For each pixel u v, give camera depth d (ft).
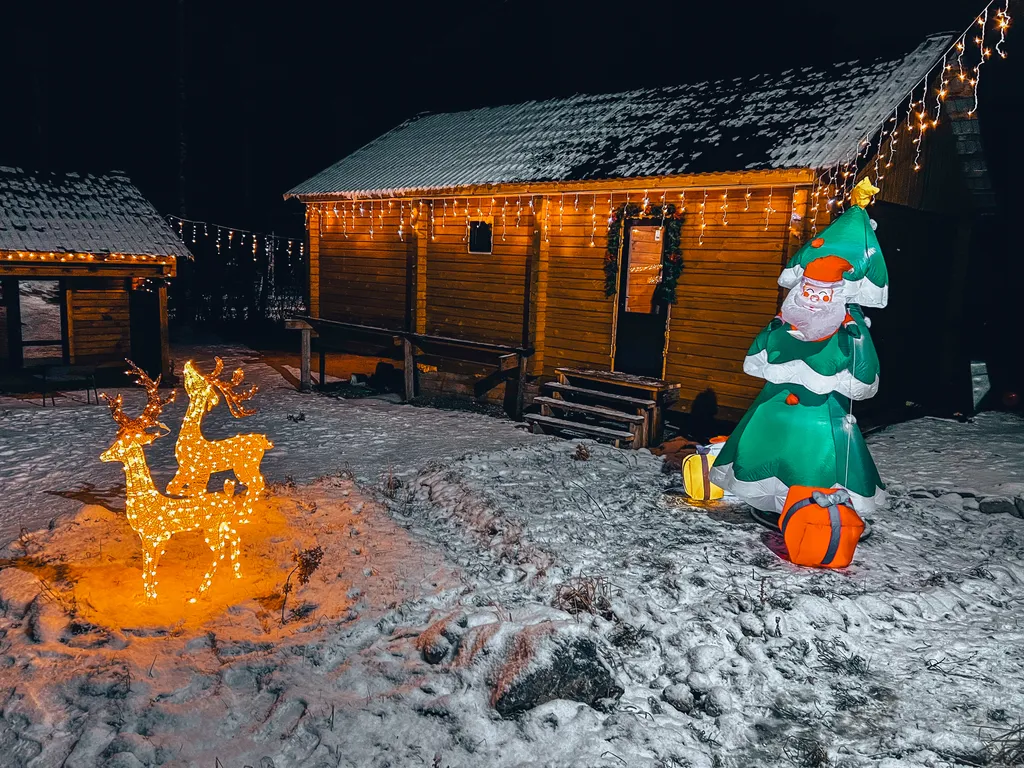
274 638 17.49
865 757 13.91
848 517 20.40
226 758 13.70
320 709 14.62
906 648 17.39
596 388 40.37
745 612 18.37
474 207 45.06
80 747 13.69
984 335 46.52
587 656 15.69
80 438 36.94
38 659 16.17
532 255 41.91
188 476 18.84
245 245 89.81
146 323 55.77
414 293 48.37
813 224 31.63
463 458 30.45
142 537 18.51
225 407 44.96
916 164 36.40
